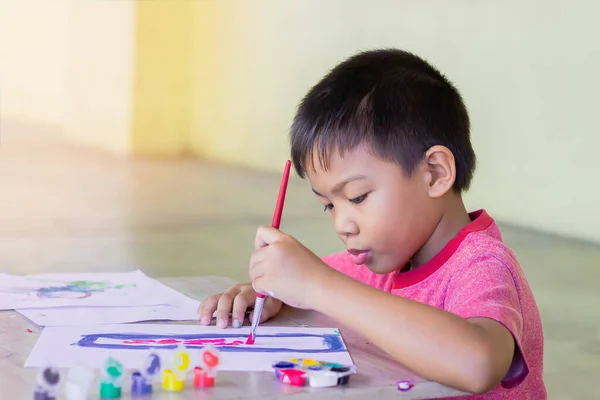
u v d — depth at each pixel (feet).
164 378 2.57
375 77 3.56
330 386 2.68
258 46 24.82
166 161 25.66
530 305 3.60
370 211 3.46
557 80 16.56
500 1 17.58
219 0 26.37
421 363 2.86
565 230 16.46
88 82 27.27
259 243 3.29
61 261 12.42
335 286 3.07
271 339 3.31
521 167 17.25
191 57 27.81
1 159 22.79
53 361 2.90
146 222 15.94
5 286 4.24
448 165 3.53
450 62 18.75
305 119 3.57
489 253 3.50
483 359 2.84
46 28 27.40
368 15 21.11
